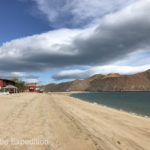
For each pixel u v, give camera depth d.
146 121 10.98
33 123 7.80
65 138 5.88
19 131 6.37
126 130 7.76
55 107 14.96
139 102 39.38
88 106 19.75
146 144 5.85
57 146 5.07
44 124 7.74
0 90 44.62
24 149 4.71
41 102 19.02
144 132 7.66
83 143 5.46
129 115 13.85
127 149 5.20
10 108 11.84
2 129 6.46
